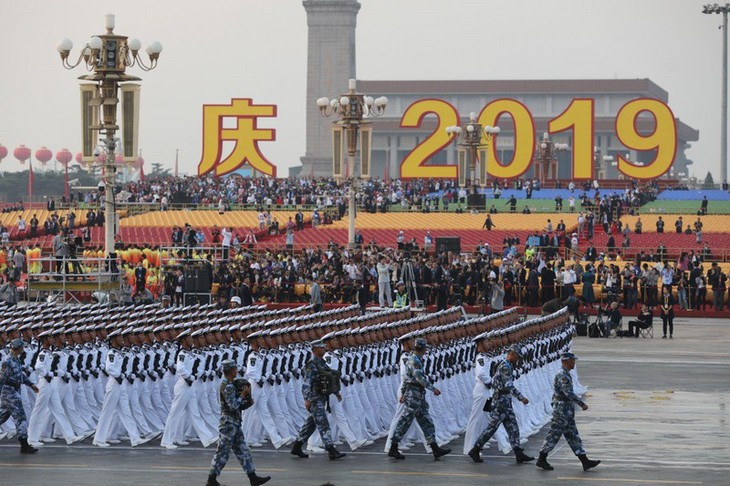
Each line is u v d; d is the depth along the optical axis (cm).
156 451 6625
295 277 16550
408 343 6725
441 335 7175
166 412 7138
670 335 14100
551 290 16162
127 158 12731
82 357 7000
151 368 7044
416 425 7025
